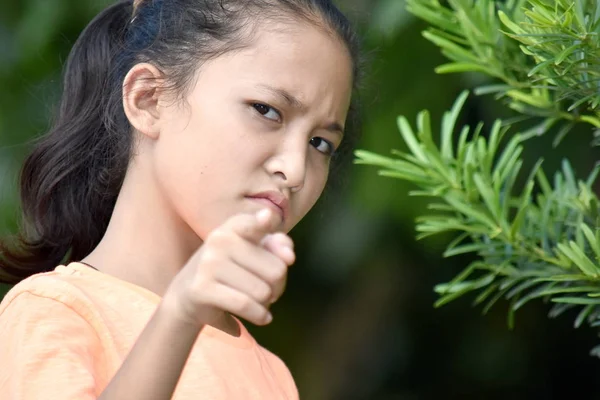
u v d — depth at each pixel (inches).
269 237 111.3
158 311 111.2
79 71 168.2
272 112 140.6
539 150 278.5
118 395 109.9
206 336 150.3
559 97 140.3
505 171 154.1
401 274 326.0
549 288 149.6
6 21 287.7
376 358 341.4
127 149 153.6
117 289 143.7
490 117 270.7
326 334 335.9
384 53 261.6
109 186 158.9
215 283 108.4
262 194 139.1
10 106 279.3
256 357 157.2
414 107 266.1
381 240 309.7
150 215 149.1
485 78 245.1
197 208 141.3
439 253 313.4
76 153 165.5
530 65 154.1
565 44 134.6
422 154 158.6
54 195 167.6
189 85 143.3
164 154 144.3
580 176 278.5
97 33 168.4
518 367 352.2
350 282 331.6
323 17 146.7
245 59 141.3
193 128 141.9
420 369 351.9
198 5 147.6
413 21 251.4
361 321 333.7
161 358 110.0
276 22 142.8
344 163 202.4
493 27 154.4
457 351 351.6
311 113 141.8
